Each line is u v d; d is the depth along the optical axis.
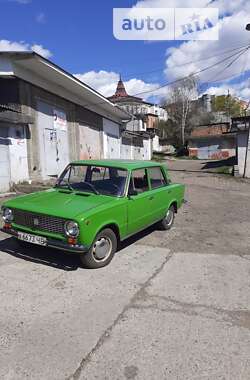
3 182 11.30
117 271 4.71
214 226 7.86
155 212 6.29
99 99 19.64
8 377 2.50
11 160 11.77
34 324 3.26
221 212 9.75
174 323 3.38
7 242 5.73
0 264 4.78
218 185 16.84
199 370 2.66
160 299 3.90
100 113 22.59
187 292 4.12
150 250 5.78
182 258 5.42
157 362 2.75
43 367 2.63
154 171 6.55
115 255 5.41
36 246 5.46
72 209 4.49
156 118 64.75
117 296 3.93
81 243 4.28
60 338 3.04
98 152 22.75
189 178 19.94
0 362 2.68
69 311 3.54
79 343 2.97
